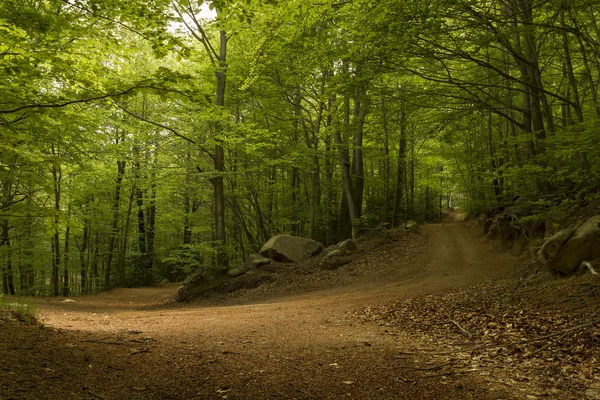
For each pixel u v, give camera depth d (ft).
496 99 37.14
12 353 12.89
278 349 17.53
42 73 25.35
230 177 60.18
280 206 87.51
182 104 51.67
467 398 12.34
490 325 22.53
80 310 40.29
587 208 34.86
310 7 26.27
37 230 67.51
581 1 28.89
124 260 81.20
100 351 15.01
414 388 13.11
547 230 40.06
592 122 32.76
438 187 109.81
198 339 19.11
